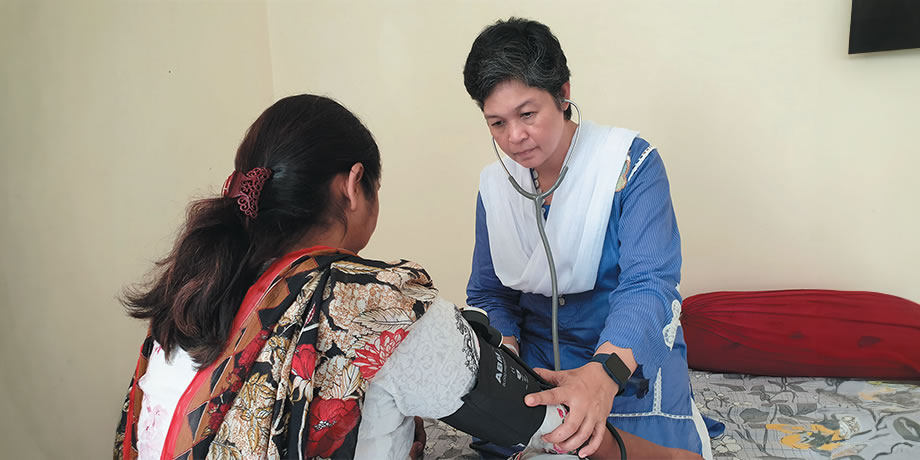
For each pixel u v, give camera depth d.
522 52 1.22
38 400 1.70
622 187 1.38
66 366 1.80
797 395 1.98
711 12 2.38
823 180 2.37
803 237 2.42
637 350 1.23
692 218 2.53
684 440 1.40
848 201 2.35
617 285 1.45
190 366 0.85
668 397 1.41
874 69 2.25
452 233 2.85
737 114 2.42
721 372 2.23
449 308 0.91
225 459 0.80
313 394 0.81
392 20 2.76
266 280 0.85
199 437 0.80
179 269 0.86
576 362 1.53
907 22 2.10
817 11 2.28
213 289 0.83
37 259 1.72
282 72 2.90
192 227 0.87
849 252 2.38
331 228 0.92
